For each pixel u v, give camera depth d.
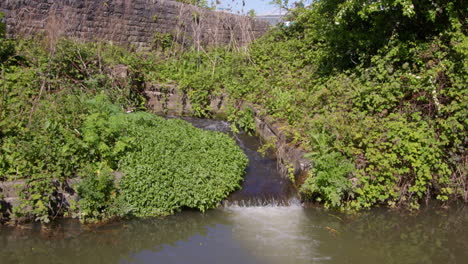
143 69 12.12
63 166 6.27
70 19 13.55
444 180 7.20
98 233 5.80
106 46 13.06
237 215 6.59
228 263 5.26
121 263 5.16
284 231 6.17
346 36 9.77
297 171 7.55
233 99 11.31
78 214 6.09
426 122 7.69
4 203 5.81
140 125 7.90
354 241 5.95
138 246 5.58
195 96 11.53
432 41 8.67
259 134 10.09
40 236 5.62
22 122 6.80
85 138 6.59
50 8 13.06
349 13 9.40
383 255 5.58
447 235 6.21
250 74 12.20
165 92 11.68
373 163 7.14
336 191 6.76
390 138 7.33
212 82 11.90
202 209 6.48
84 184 5.97
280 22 16.06
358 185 6.97
